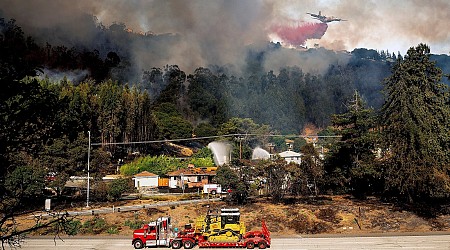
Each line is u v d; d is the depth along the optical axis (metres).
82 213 41.56
